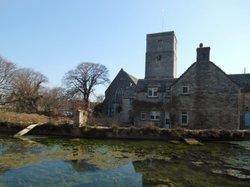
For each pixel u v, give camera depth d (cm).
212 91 3009
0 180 1049
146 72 4753
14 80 5481
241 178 1138
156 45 4728
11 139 2233
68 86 5769
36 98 5325
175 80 3403
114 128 2419
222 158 1572
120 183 1044
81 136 2455
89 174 1170
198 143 2159
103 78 5884
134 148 1902
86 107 4597
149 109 3375
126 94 4628
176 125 3138
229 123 2892
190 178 1127
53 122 2716
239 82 3212
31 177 1102
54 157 1505
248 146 2083
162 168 1300
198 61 3117
